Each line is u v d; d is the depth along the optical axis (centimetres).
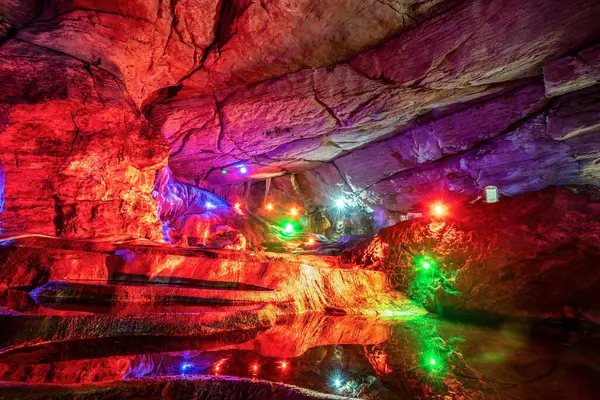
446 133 812
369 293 600
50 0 498
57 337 257
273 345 316
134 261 418
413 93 656
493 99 702
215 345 299
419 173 961
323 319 470
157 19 509
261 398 182
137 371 214
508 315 484
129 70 573
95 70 516
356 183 1099
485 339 383
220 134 797
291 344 326
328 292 550
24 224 480
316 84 639
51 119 482
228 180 1205
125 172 555
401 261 657
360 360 286
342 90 651
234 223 1109
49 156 494
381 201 1116
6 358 215
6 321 252
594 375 257
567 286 462
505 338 390
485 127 754
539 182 778
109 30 516
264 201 1265
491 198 804
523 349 338
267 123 761
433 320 514
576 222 498
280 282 493
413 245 644
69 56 498
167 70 606
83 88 488
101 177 532
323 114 733
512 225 545
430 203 998
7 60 457
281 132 805
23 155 482
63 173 504
